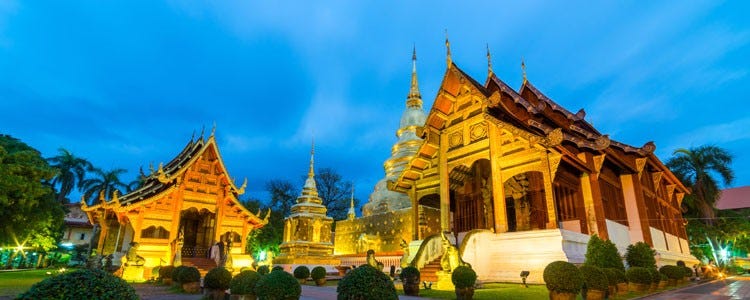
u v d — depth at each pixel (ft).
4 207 54.49
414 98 142.00
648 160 72.49
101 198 71.10
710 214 114.32
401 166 121.08
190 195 77.30
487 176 71.61
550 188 50.80
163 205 73.77
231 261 68.49
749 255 147.84
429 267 52.31
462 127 66.03
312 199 95.55
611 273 36.63
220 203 80.94
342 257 89.20
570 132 76.84
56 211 96.43
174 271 50.78
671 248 79.25
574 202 59.82
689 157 119.85
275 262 87.81
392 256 78.28
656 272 45.44
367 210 115.55
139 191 81.56
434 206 82.58
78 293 15.10
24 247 97.66
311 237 89.76
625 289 38.93
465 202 74.90
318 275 57.11
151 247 71.10
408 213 96.02
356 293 20.48
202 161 80.53
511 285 45.16
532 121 60.59
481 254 51.49
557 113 80.79
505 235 52.95
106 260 68.64
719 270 84.28
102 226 75.87
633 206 66.95
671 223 87.92
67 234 157.99
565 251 47.44
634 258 53.01
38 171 58.65
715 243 109.19
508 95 71.72
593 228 54.19
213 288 35.55
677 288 48.06
